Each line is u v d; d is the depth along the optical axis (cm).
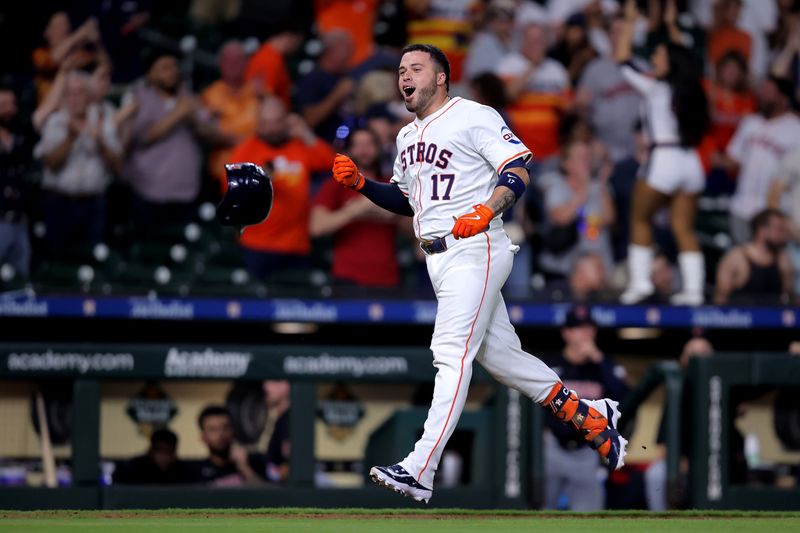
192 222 3425
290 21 3491
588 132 3497
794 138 3681
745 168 3662
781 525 1642
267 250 3316
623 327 3319
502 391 2588
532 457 2600
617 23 3609
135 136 3359
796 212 3641
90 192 3316
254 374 2542
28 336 3281
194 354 2528
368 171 3247
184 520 1678
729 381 2631
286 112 3356
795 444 2741
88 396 2497
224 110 3409
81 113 3306
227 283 3356
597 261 3422
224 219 1761
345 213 3294
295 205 3319
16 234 3278
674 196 3472
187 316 3142
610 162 3525
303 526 1541
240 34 3691
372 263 3316
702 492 2616
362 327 3497
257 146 3325
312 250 3459
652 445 2719
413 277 3425
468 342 1545
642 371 3178
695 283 3475
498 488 2581
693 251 3488
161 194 3372
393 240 3350
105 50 3469
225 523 1602
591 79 3562
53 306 3098
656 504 2641
